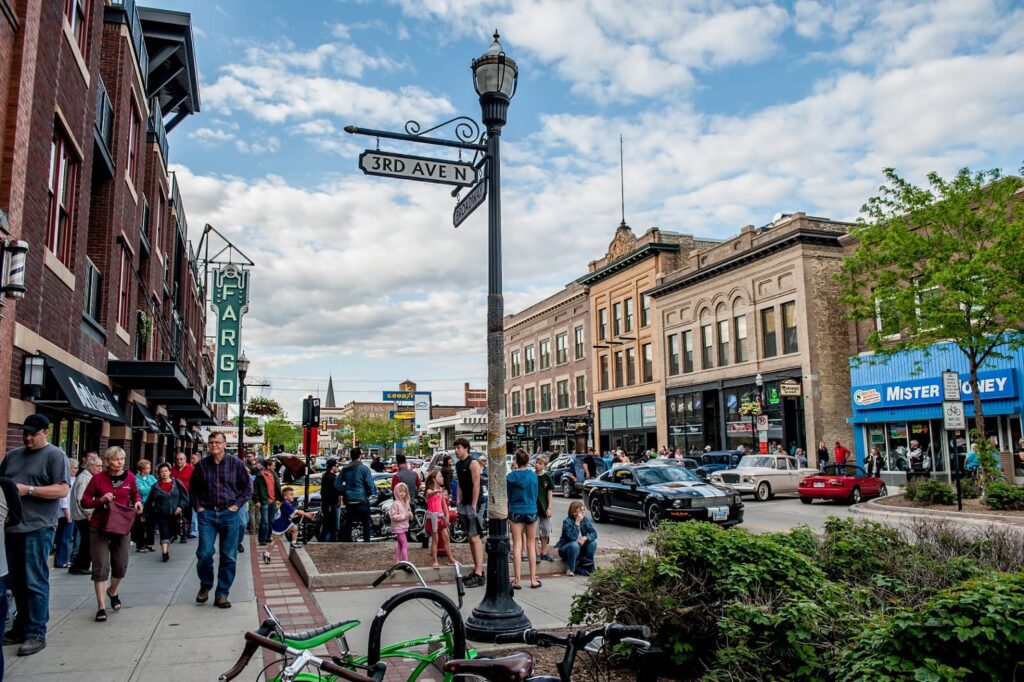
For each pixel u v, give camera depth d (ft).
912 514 59.26
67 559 37.65
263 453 234.58
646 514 55.57
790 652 15.08
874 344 72.74
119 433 57.93
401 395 234.17
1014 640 11.73
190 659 20.31
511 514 31.94
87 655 20.68
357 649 21.42
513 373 203.00
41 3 35.04
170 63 78.07
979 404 65.62
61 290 40.96
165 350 89.15
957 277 62.69
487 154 25.54
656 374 135.95
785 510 70.03
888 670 12.27
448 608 15.69
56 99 38.63
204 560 27.63
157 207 77.20
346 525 49.26
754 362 111.65
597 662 18.90
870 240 71.41
